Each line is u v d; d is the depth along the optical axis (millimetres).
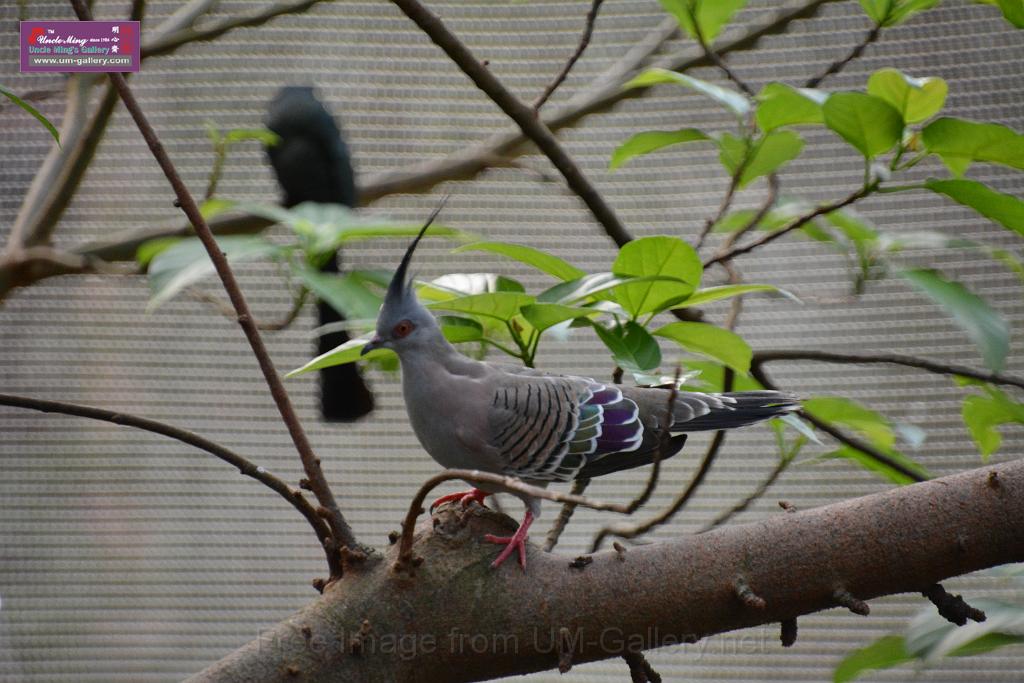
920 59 11047
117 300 12164
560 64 11945
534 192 11961
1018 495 4922
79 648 12008
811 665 11180
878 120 6219
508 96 7238
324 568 12141
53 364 12133
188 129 12156
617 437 6395
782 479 11492
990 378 7191
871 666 6441
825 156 11352
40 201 10750
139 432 12188
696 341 6086
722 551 5004
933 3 7039
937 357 11242
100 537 12125
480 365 6660
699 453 11641
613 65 11891
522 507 11586
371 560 5016
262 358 5109
